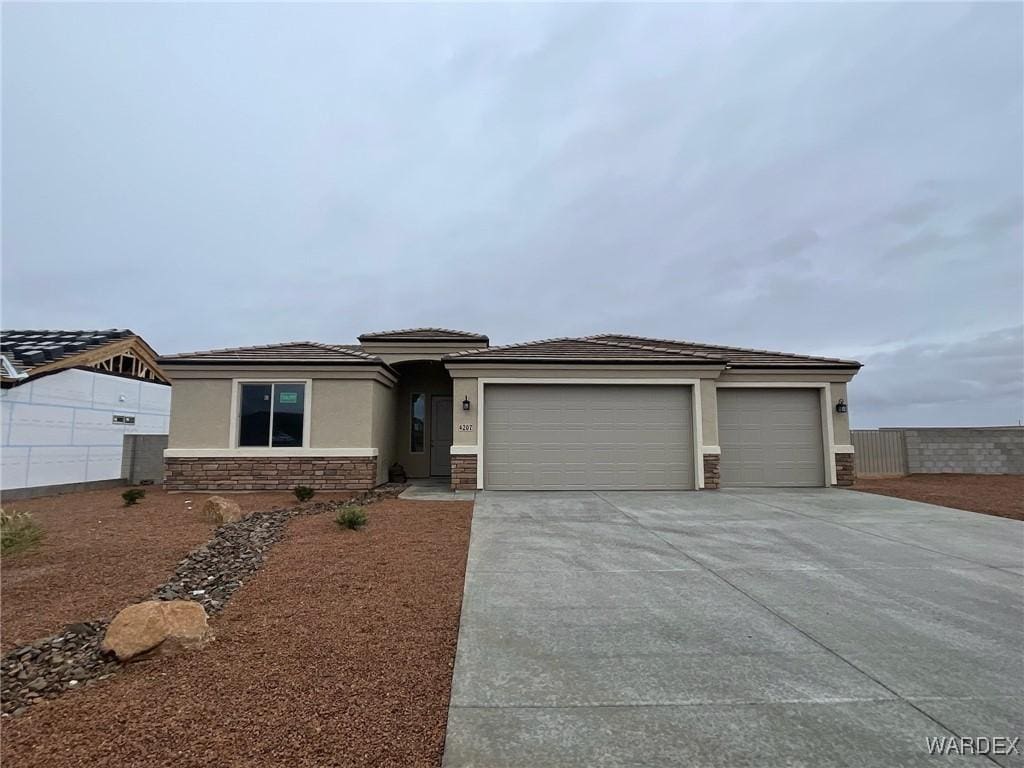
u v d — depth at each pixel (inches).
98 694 132.1
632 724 121.0
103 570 234.8
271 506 415.8
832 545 293.3
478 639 167.6
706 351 623.2
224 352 541.3
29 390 500.7
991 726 120.5
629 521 355.3
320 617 182.7
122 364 713.6
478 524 340.8
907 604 202.2
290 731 116.2
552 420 517.7
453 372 515.5
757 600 206.2
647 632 175.0
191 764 104.5
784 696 134.1
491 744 112.8
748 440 551.2
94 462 581.3
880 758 108.6
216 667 146.4
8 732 116.0
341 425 520.7
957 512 394.3
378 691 134.5
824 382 553.9
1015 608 198.5
